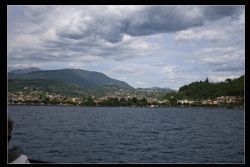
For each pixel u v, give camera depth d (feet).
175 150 87.86
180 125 185.78
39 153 77.25
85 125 169.58
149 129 155.02
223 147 95.91
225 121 224.12
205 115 304.71
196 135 131.95
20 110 323.57
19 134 116.78
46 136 113.60
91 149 85.46
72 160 68.74
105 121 204.54
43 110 343.87
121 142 102.83
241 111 326.44
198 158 74.90
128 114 305.94
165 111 382.42
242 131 152.35
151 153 81.51
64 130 138.10
